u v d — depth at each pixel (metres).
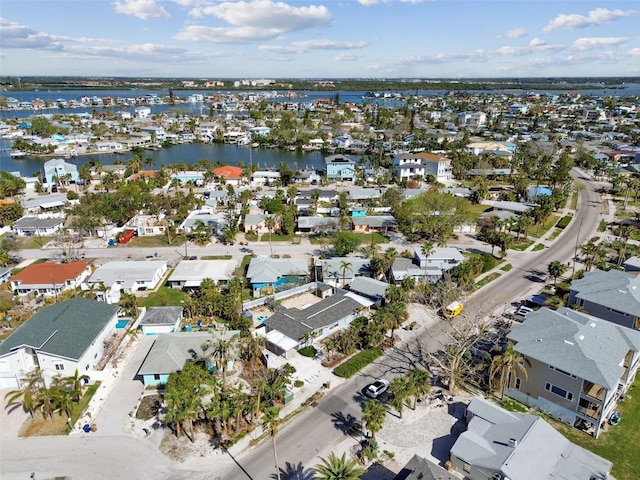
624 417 53.09
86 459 46.66
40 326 61.22
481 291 85.62
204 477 44.47
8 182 144.88
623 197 151.88
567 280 89.69
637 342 55.50
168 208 128.12
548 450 43.78
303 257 100.44
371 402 48.56
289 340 65.38
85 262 91.62
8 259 93.62
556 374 51.44
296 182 173.00
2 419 52.38
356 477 39.91
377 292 79.94
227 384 57.25
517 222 112.88
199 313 75.06
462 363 60.84
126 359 63.88
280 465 45.81
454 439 49.31
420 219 115.50
